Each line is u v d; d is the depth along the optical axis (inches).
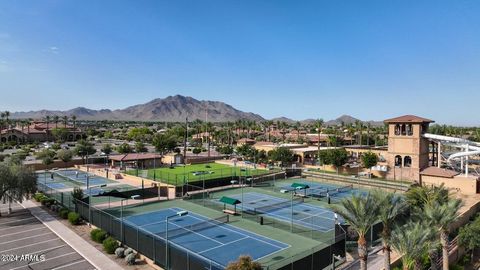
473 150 2474.2
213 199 2074.3
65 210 1593.3
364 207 869.2
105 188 2295.8
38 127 7111.2
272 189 2390.5
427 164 2613.2
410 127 2564.0
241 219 1632.6
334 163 2886.3
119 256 1111.6
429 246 859.4
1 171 1596.9
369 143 5064.0
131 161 3248.0
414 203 1380.4
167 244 1016.9
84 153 3491.6
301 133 6747.1
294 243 1294.3
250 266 819.4
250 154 3683.6
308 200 2046.0
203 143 6190.9
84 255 1125.7
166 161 3654.0
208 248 1240.8
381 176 2645.2
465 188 2159.2
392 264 1027.9
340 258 1084.5
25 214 1638.8
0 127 5802.2
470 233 1234.0
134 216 1681.8
